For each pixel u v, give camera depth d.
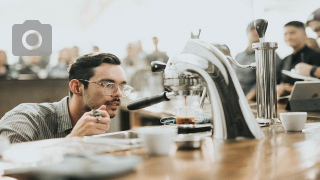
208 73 1.14
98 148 1.00
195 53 1.15
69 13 8.09
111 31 7.80
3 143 0.95
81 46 7.89
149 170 0.75
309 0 4.56
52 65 6.59
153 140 0.91
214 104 1.16
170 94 1.33
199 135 1.23
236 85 1.14
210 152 0.94
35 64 6.28
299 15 4.68
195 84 1.23
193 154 0.92
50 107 1.84
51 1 7.46
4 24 7.04
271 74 1.48
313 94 2.17
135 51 5.61
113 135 1.21
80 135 1.31
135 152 0.96
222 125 1.14
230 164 0.79
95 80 1.76
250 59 3.80
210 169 0.75
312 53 3.53
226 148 0.99
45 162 0.77
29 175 0.72
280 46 4.81
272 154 0.89
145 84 4.96
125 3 7.52
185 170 0.75
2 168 0.77
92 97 1.77
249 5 5.37
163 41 6.81
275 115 1.51
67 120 1.82
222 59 1.13
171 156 0.90
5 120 1.68
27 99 3.50
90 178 0.66
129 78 5.27
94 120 1.34
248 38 3.82
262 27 1.45
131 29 7.56
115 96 1.78
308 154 0.88
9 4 7.04
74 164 0.72
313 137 1.14
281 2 4.84
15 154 0.92
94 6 7.86
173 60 1.20
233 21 5.66
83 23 8.02
